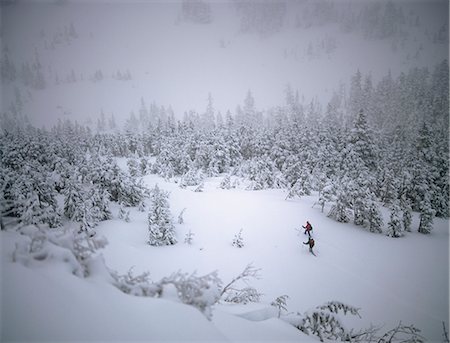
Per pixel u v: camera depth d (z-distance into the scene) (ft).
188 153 176.76
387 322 41.27
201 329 7.38
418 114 258.78
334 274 55.57
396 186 114.32
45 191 70.54
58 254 8.56
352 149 142.31
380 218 81.41
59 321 6.22
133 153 229.66
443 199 110.93
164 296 9.68
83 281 7.94
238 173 153.07
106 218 79.30
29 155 138.41
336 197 93.35
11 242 10.06
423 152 133.80
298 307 43.39
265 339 10.93
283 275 53.62
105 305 7.18
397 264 62.49
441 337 37.99
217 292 10.34
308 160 149.38
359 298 47.75
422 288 52.65
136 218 83.92
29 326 5.88
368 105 338.34
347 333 14.98
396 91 328.08
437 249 71.56
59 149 158.71
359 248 69.21
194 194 110.22
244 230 75.66
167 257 56.03
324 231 77.30
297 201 103.19
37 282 7.22
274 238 71.51
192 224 79.97
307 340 12.64
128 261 49.14
